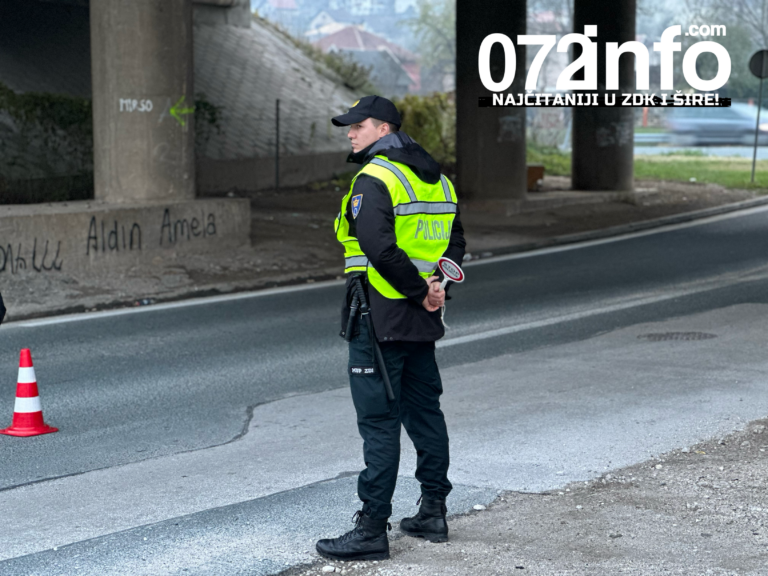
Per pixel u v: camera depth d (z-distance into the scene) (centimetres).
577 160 3281
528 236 2388
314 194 3131
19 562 539
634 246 2231
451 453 744
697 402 874
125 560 539
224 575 514
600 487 648
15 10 3284
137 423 860
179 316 1426
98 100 1850
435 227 523
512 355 1137
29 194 2120
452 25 9781
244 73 3894
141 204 1783
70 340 1246
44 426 840
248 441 802
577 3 3194
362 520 529
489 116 2833
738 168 4081
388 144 519
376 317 515
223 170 3111
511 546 542
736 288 1602
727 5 6612
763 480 645
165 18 1828
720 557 516
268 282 1748
